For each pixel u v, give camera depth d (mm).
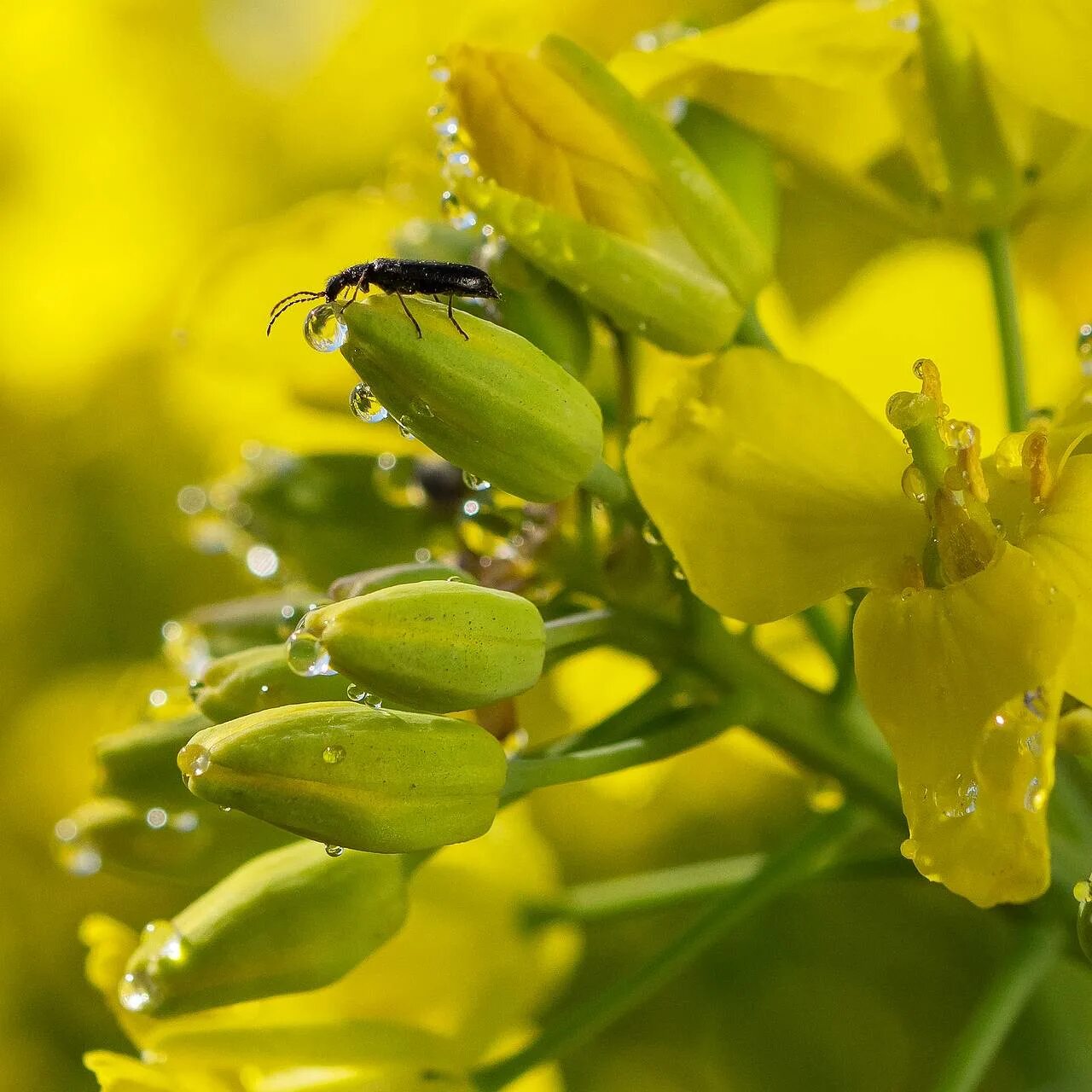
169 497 214
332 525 149
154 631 211
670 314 142
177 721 144
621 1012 146
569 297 145
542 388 138
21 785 201
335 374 153
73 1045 192
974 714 134
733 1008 177
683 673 146
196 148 221
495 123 141
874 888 177
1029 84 143
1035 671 134
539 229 140
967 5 143
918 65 146
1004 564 135
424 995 152
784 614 138
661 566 144
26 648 210
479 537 147
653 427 140
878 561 138
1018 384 147
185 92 223
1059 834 149
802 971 177
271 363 153
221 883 141
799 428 139
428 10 206
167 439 214
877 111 148
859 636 137
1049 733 132
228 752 135
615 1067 177
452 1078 145
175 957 139
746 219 146
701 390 140
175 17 229
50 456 217
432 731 136
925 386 138
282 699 140
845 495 139
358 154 215
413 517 148
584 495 144
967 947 174
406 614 136
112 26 225
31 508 214
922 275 163
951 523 137
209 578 210
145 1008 140
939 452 137
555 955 155
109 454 216
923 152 148
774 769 181
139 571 212
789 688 146
